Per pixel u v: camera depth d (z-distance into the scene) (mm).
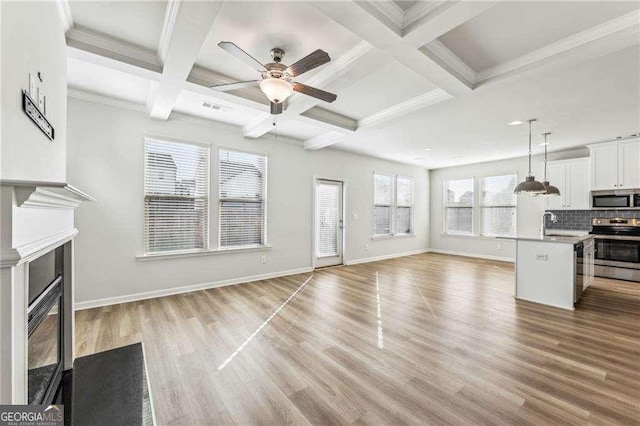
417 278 5012
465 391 1859
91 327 2826
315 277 5078
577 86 2844
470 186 7414
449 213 7902
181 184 4031
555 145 5301
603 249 5020
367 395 1824
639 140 4609
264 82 2262
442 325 2936
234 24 2084
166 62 2334
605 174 4961
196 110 3836
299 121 3947
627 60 2371
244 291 4152
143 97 3439
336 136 4660
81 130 3285
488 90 2881
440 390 1871
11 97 1078
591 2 1835
